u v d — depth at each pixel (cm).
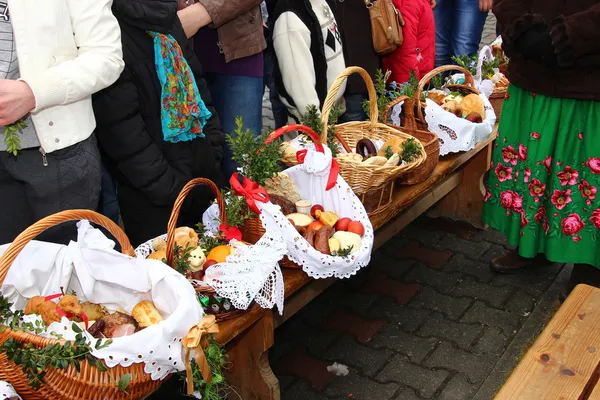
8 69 177
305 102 313
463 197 374
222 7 259
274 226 203
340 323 296
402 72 384
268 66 380
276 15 315
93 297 180
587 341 167
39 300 164
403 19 369
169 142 234
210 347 162
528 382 154
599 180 268
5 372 142
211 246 203
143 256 203
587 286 191
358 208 227
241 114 307
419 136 298
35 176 192
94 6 183
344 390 256
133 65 218
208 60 299
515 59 279
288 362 272
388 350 278
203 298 185
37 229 151
